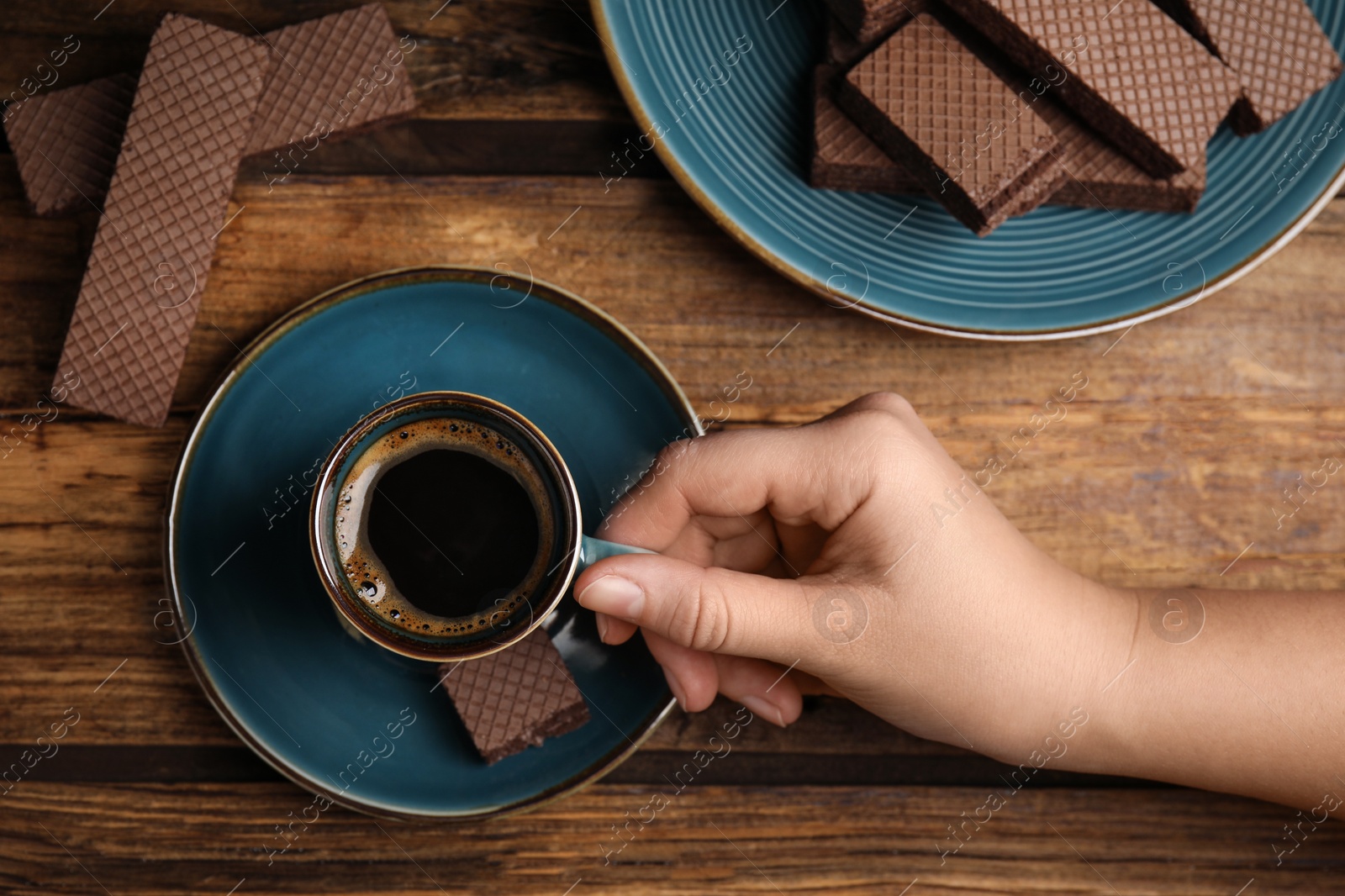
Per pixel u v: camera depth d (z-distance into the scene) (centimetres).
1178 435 56
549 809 55
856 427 52
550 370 54
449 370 54
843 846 55
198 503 53
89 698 54
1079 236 55
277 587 53
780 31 55
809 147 55
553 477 50
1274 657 53
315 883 55
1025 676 52
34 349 55
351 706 53
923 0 55
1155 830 56
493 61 56
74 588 54
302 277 55
